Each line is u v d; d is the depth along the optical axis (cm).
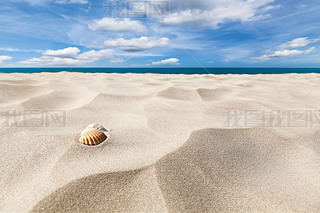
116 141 177
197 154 155
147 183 122
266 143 187
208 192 120
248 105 324
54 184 117
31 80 509
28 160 141
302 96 421
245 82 635
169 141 176
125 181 122
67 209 103
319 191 128
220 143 178
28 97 341
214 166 144
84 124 222
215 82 616
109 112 270
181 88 439
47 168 133
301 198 121
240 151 169
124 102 327
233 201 115
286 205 115
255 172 143
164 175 129
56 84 470
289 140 192
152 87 469
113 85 488
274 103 346
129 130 205
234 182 131
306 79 761
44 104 298
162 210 105
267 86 568
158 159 144
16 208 101
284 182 135
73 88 428
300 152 173
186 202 111
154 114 262
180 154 153
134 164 138
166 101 336
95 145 168
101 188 116
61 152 153
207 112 284
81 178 122
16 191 113
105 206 106
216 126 222
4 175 125
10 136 176
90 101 314
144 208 106
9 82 441
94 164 138
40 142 167
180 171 134
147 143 174
